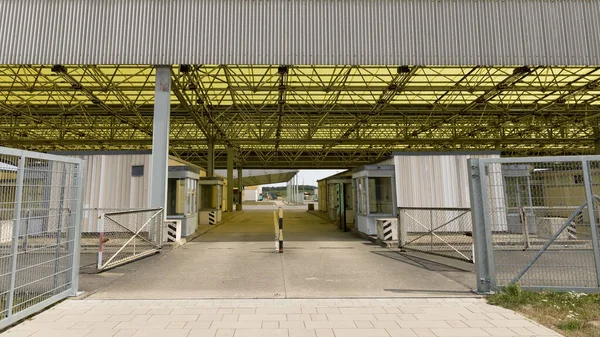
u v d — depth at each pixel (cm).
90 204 1217
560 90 1441
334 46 1059
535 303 452
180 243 1050
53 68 1105
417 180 1253
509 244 835
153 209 924
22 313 396
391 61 1059
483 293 514
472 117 2003
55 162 474
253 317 413
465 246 980
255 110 1731
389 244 990
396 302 473
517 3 1089
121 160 1248
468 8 1085
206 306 454
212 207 2102
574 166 557
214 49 1041
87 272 676
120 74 1314
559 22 1084
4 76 1377
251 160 3691
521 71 1173
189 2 1060
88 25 1034
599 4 1096
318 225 1800
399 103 1783
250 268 712
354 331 370
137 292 532
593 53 1070
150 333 364
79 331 369
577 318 402
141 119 1845
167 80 1048
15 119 1975
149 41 1036
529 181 830
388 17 1078
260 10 1067
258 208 4488
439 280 605
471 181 538
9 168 401
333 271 682
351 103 1781
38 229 466
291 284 580
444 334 362
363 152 3488
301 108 1816
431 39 1070
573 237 622
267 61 1045
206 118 1944
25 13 1030
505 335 360
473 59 1061
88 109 1789
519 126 2223
